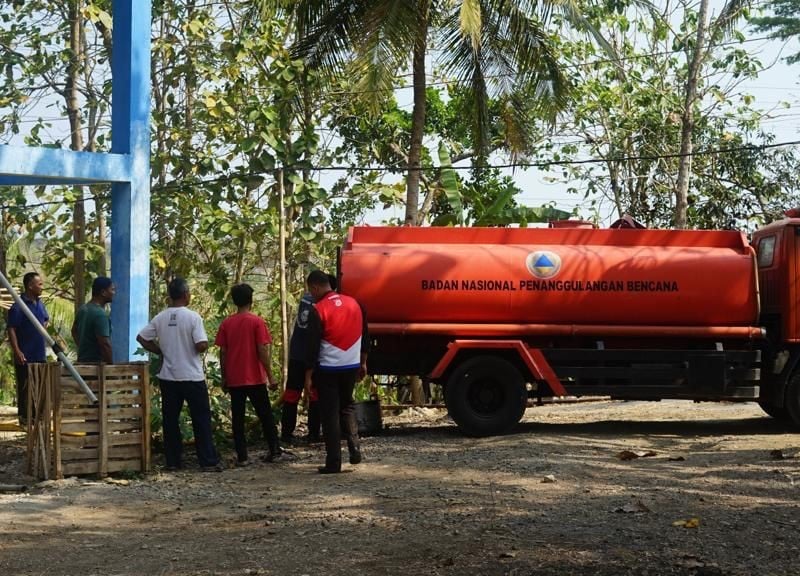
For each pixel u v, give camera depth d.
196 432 10.86
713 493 8.80
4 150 11.92
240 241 17.58
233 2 20.09
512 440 12.48
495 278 12.95
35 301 13.27
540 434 13.05
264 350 11.23
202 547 7.38
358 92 19.12
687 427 14.09
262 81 18.11
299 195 16.72
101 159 12.88
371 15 18.23
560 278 13.00
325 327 10.45
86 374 10.21
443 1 19.41
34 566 6.98
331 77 19.36
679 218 23.12
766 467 10.15
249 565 6.78
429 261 12.92
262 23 18.58
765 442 12.27
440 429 14.02
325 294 10.51
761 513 7.85
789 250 13.26
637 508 8.11
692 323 13.22
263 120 16.97
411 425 15.13
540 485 9.40
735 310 13.16
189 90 18.81
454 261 12.95
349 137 23.09
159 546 7.47
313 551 7.09
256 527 8.02
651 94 27.36
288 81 17.78
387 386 17.44
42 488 9.71
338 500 8.96
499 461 10.79
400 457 11.39
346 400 10.80
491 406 13.09
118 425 10.41
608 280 13.05
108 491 9.62
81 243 17.91
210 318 17.86
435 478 9.95
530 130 22.67
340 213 19.09
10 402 19.45
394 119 24.44
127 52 13.20
